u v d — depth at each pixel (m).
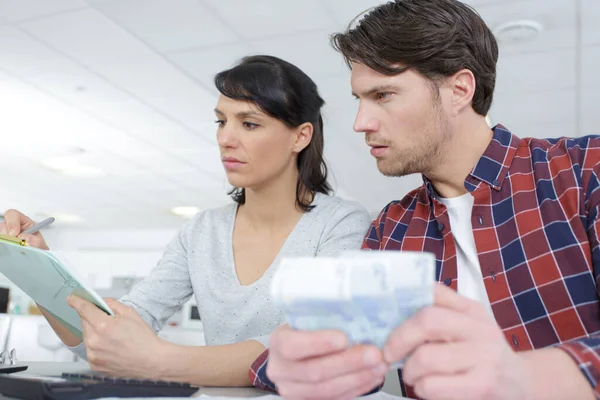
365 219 1.27
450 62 0.89
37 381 0.58
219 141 1.18
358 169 5.83
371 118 0.91
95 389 0.60
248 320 1.16
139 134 5.06
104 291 4.60
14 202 7.91
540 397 0.43
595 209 0.82
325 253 1.17
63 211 8.56
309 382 0.44
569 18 3.02
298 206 1.28
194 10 3.02
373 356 0.42
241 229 1.31
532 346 0.85
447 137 0.93
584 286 0.82
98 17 3.13
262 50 3.43
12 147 5.49
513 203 0.91
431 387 0.39
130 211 8.48
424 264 0.40
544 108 4.20
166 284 1.26
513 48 3.32
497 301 0.89
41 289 0.89
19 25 3.25
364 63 0.90
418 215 1.06
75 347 1.04
